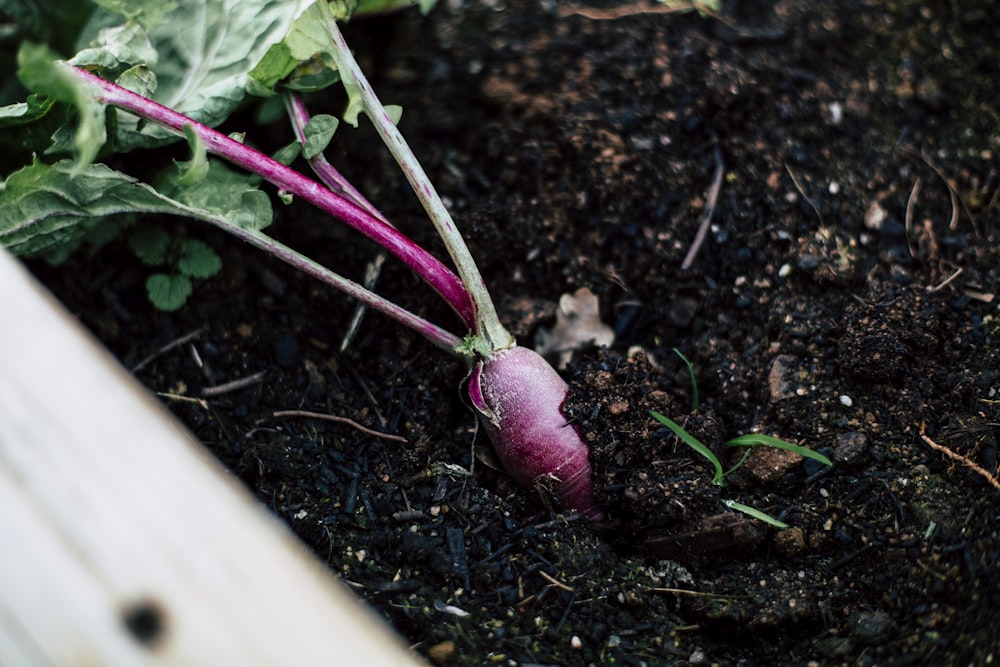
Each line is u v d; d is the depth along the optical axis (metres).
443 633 0.45
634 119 0.56
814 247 0.53
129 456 0.35
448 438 0.50
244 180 0.49
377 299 0.49
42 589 0.33
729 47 0.58
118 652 0.33
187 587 0.33
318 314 0.53
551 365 0.52
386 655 0.33
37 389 0.35
